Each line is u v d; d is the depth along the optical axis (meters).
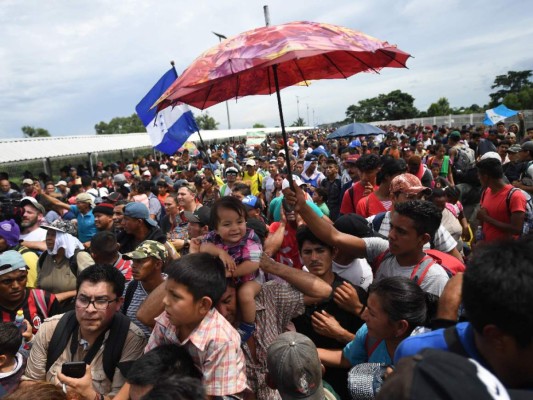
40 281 4.18
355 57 2.80
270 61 1.91
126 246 4.45
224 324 2.02
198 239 3.21
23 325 2.96
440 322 1.76
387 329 1.98
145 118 6.24
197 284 1.86
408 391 0.83
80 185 10.30
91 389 2.08
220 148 30.42
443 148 8.44
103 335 2.41
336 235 2.56
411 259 2.56
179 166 17.80
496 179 4.20
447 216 3.94
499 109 23.17
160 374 1.79
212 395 1.87
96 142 18.56
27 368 2.43
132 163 19.73
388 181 4.03
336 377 2.51
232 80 2.92
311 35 2.07
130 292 3.09
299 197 2.49
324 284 2.42
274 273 2.42
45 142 15.73
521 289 1.04
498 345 1.12
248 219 3.73
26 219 5.38
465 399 0.78
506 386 1.14
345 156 10.80
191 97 2.89
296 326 2.67
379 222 3.52
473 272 1.14
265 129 53.53
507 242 1.19
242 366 2.00
